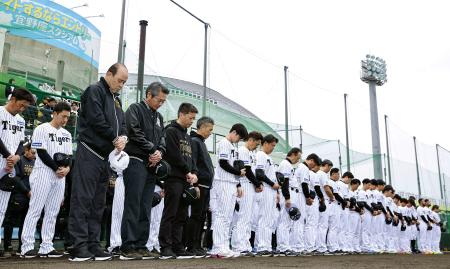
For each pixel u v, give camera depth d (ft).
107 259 13.01
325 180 27.58
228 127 39.29
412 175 67.00
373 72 102.89
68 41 52.39
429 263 16.06
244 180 19.70
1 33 43.86
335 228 28.25
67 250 17.15
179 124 16.49
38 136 15.11
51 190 15.23
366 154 57.57
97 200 13.17
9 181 14.66
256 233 21.97
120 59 35.32
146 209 14.83
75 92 43.42
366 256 23.89
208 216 23.63
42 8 50.01
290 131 48.47
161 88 15.38
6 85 24.64
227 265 11.56
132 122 14.35
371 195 34.88
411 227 42.47
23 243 14.60
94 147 12.76
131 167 14.06
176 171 15.80
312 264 13.26
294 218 22.07
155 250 19.63
